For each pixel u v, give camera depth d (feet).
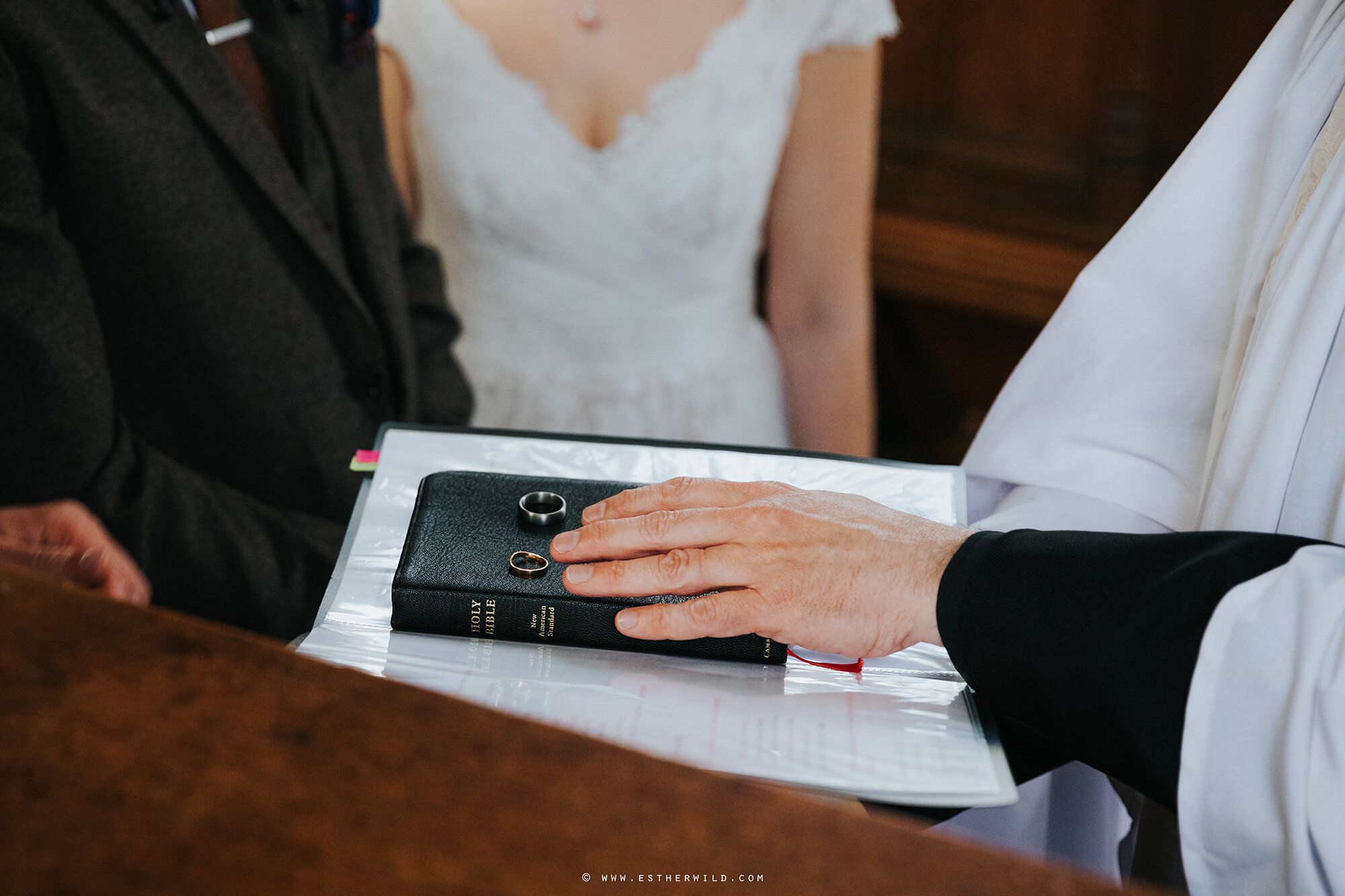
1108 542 2.35
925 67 11.86
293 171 4.29
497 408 6.37
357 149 4.55
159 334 3.93
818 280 6.73
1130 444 3.12
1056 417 3.25
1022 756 2.71
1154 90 11.19
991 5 11.36
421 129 6.08
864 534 2.43
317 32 4.50
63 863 1.05
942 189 12.10
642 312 6.29
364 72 4.72
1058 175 11.73
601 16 5.78
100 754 1.18
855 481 2.86
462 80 5.89
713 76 5.91
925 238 11.97
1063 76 11.39
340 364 4.38
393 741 1.22
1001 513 3.09
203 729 1.22
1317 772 2.01
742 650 2.40
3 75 3.36
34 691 1.26
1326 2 2.84
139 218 3.71
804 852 1.10
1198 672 2.13
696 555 2.39
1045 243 11.69
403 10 5.88
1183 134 11.30
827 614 2.36
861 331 6.82
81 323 3.49
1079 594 2.26
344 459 4.38
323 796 1.14
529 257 6.17
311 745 1.21
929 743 2.11
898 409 11.77
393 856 1.07
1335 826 1.98
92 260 3.77
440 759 1.20
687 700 2.18
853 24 6.06
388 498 2.73
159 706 1.25
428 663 2.23
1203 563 2.24
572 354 6.33
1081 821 3.11
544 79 5.89
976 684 2.32
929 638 2.36
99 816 1.10
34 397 3.40
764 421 6.68
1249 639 2.11
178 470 3.84
